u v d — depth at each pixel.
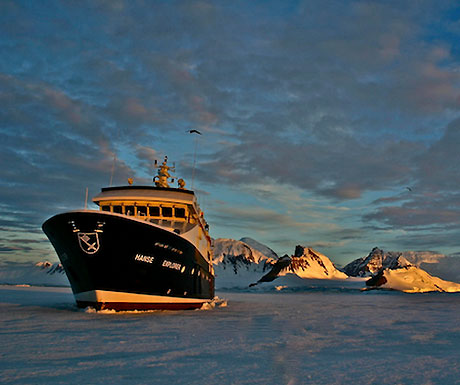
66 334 16.17
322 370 10.76
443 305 58.19
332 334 19.31
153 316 23.69
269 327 21.55
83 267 22.80
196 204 31.50
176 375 9.66
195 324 20.95
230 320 24.42
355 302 70.31
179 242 25.28
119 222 21.38
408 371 10.84
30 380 8.95
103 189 30.66
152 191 29.80
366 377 10.05
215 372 10.10
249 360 11.84
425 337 18.64
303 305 52.06
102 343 14.11
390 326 23.92
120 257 22.34
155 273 24.27
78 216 21.42
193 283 30.33
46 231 25.27
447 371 10.91
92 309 24.56
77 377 9.27
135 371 10.00
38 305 34.00
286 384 9.11
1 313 25.38
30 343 13.96
